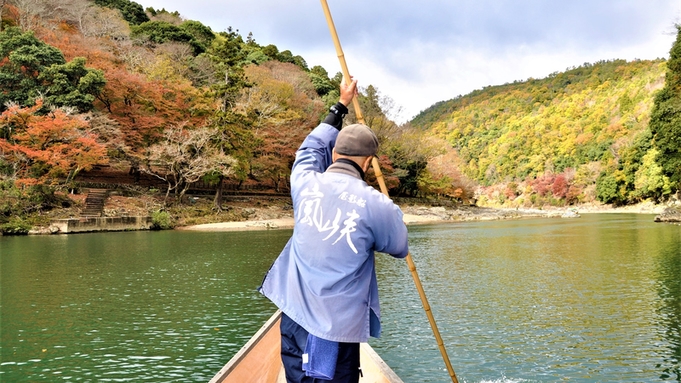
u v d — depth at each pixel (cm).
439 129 14450
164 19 6912
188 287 1227
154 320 924
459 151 12738
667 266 1536
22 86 3017
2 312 984
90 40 4016
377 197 196
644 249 1995
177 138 3447
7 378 646
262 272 1441
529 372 678
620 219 4681
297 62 7444
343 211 191
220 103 3672
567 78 13938
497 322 924
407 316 973
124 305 1041
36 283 1277
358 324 187
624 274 1411
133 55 4381
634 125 7981
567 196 8281
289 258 205
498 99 14550
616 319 934
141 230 2941
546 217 5462
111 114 3481
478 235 2869
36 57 3069
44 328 871
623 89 10344
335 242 188
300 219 198
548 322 921
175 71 4731
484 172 11200
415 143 5338
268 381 408
